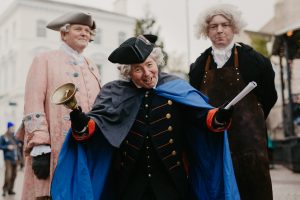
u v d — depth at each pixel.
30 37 28.27
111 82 3.14
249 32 24.61
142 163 2.94
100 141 2.98
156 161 2.93
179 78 3.14
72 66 3.53
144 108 2.96
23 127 3.52
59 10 29.06
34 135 3.26
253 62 3.56
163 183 2.90
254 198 3.39
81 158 2.84
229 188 2.84
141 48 2.89
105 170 2.94
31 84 3.40
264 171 3.40
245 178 3.40
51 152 3.29
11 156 10.48
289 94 14.12
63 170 2.83
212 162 3.02
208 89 3.59
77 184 2.82
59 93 2.75
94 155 2.97
